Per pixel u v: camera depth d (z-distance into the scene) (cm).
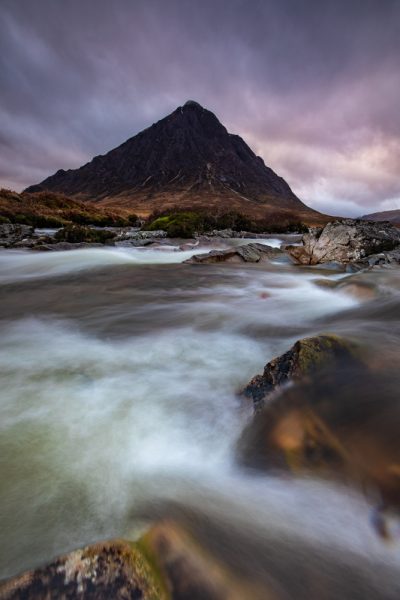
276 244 2789
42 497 255
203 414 377
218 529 209
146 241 2448
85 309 868
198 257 1644
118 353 564
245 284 1177
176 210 5488
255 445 307
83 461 299
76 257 1762
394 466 239
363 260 1466
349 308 797
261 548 194
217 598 154
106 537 215
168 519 219
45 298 995
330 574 181
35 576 149
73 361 530
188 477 278
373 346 415
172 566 167
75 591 146
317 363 374
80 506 246
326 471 259
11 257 1733
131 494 256
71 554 159
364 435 274
